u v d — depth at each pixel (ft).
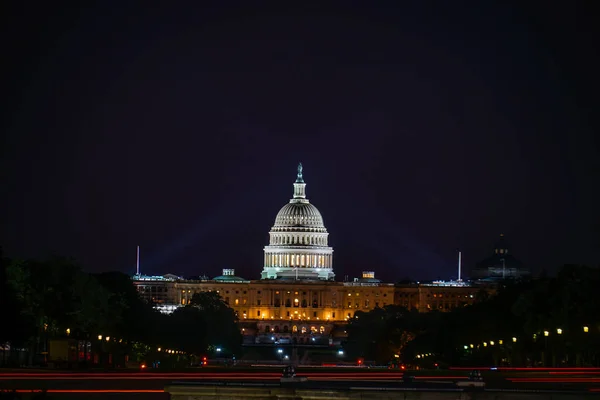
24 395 390.21
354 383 288.30
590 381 531.09
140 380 516.32
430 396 273.54
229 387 278.05
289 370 286.25
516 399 274.36
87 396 408.26
